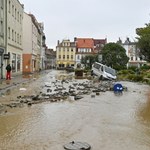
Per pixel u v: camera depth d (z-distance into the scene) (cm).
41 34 10069
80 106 1493
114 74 4112
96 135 912
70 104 1559
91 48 12331
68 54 12488
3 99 1705
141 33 4297
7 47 3781
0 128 988
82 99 1781
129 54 11094
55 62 14100
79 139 864
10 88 2409
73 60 12438
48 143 817
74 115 1235
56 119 1145
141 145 816
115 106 1520
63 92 2094
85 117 1195
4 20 3597
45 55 12781
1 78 3478
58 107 1444
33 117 1177
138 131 977
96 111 1348
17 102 1584
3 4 3547
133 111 1373
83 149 765
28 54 6475
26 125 1035
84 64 8956
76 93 2069
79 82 3353
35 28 7588
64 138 872
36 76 4678
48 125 1038
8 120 1115
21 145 796
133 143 834
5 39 3650
